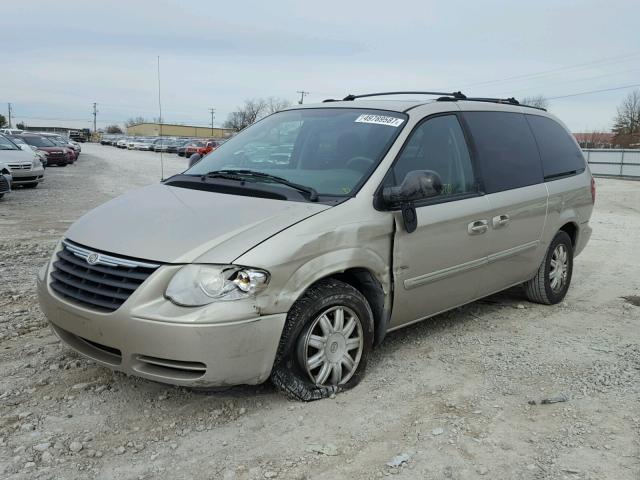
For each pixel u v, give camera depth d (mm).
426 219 4109
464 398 3768
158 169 29156
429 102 4633
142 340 3109
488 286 4961
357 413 3516
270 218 3459
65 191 16922
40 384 3752
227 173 4332
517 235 5082
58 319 3486
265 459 3033
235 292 3141
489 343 4750
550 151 5750
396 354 4441
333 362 3666
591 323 5375
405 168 4105
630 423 3494
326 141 4352
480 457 3109
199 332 3051
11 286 6012
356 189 3826
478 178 4699
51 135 38938
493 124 5078
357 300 3697
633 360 4453
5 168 13938
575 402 3750
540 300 5844
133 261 3236
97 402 3547
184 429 3285
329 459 3053
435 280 4312
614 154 35969
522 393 3865
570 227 6078
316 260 3428
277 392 3689
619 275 7414
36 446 3059
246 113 74625
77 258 3498
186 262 3162
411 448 3172
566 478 2939
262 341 3240
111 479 2836
